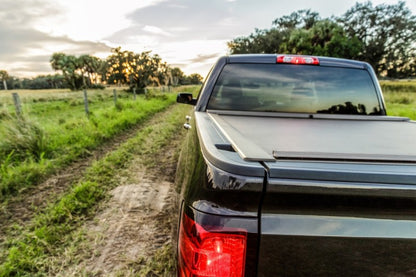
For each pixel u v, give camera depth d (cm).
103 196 310
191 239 79
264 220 75
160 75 5438
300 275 77
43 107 1656
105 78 6531
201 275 77
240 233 75
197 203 80
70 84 6400
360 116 211
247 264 76
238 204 75
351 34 3381
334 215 76
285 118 198
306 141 113
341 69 228
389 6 3178
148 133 672
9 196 314
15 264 196
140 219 261
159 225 251
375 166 79
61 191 330
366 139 121
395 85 2923
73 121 738
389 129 155
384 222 77
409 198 74
